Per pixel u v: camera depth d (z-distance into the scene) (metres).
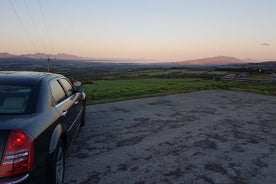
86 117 8.63
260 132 7.34
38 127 3.02
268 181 4.34
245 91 18.30
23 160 2.64
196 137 6.71
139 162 4.97
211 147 5.96
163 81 36.34
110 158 5.13
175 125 7.91
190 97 14.43
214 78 32.47
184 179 4.30
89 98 12.80
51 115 3.57
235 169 4.77
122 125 7.70
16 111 3.25
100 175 4.37
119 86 25.67
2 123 2.79
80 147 5.70
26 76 4.06
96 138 6.38
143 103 11.85
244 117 9.30
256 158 5.36
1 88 3.58
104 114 9.16
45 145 3.13
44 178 3.09
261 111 10.54
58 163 3.80
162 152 5.55
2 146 2.58
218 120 8.73
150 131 7.16
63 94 4.80
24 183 2.64
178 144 6.11
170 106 11.25
